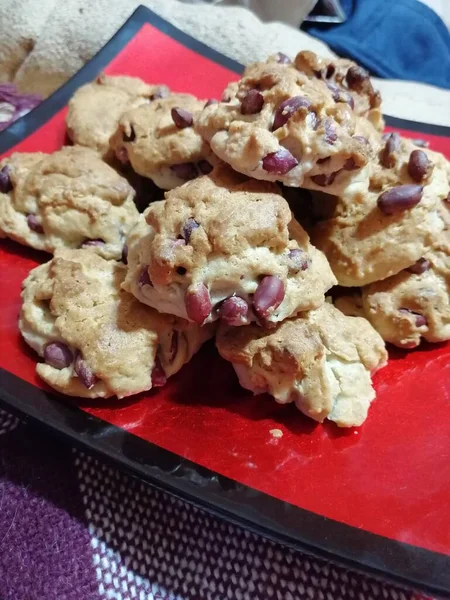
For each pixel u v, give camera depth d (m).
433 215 0.18
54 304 0.16
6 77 0.33
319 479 0.15
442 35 0.42
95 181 0.19
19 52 0.32
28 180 0.20
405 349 0.18
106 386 0.16
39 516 0.15
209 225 0.14
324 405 0.16
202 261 0.14
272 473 0.15
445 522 0.14
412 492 0.15
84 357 0.16
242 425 0.16
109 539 0.15
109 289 0.17
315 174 0.16
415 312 0.18
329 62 0.19
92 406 0.16
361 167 0.16
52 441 0.17
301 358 0.15
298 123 0.15
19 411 0.15
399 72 0.38
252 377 0.16
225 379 0.17
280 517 0.14
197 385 0.17
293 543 0.13
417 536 0.14
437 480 0.15
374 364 0.17
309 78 0.18
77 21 0.31
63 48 0.31
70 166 0.20
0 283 0.19
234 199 0.15
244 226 0.14
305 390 0.16
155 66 0.27
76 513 0.16
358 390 0.16
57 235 0.20
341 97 0.17
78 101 0.23
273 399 0.17
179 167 0.19
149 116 0.20
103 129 0.22
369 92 0.19
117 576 0.15
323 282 0.16
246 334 0.16
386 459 0.15
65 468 0.16
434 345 0.19
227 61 0.27
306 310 0.16
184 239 0.15
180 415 0.16
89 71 0.26
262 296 0.14
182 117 0.18
